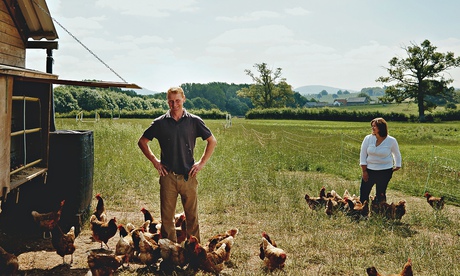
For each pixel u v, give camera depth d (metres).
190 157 5.57
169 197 5.57
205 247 5.58
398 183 12.26
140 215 7.94
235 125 49.38
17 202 6.19
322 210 8.26
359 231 7.12
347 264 5.67
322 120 73.12
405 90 74.12
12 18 8.11
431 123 67.25
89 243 6.33
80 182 6.83
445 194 10.91
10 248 5.93
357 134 36.25
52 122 7.52
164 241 5.36
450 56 71.56
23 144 5.91
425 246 6.34
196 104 130.62
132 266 5.48
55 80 5.80
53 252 5.88
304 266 5.63
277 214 8.12
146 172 11.73
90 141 7.33
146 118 63.97
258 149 19.03
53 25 8.60
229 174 11.81
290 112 75.12
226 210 8.52
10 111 4.99
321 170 14.45
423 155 20.45
